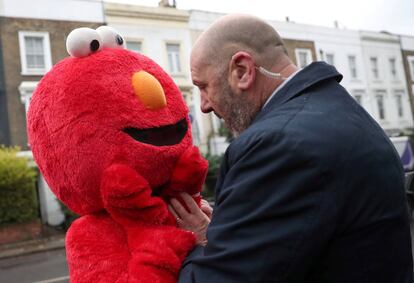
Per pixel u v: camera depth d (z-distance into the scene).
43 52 16.34
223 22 1.47
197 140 18.38
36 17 16.25
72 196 1.55
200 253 1.39
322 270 1.16
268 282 1.10
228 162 1.30
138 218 1.46
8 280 7.68
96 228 1.51
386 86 26.33
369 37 25.88
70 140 1.45
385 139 1.32
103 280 1.40
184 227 1.55
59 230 14.05
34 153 1.61
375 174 1.18
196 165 1.55
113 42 1.62
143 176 1.49
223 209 1.20
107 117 1.44
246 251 1.12
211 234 1.20
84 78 1.48
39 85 1.58
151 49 18.38
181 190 1.58
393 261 1.19
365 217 1.15
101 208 1.54
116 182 1.39
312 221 1.10
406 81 27.33
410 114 27.19
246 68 1.40
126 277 1.38
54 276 7.54
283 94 1.35
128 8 17.95
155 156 1.48
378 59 26.25
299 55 23.17
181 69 18.92
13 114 15.45
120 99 1.46
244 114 1.45
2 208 12.64
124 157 1.45
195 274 1.21
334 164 1.13
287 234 1.10
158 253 1.38
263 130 1.20
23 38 15.97
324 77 1.35
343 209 1.13
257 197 1.15
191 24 19.33
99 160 1.44
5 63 15.55
